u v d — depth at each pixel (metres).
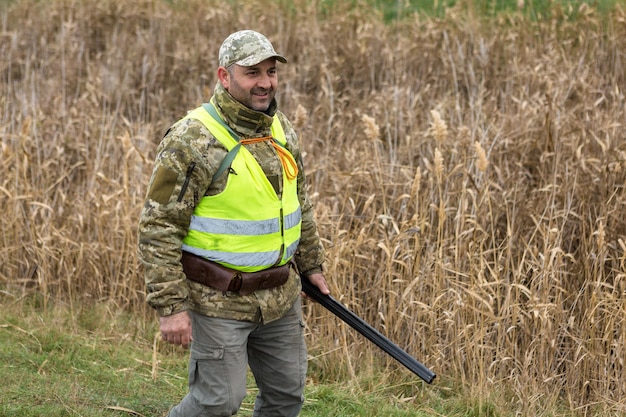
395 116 10.11
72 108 10.60
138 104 12.70
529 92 11.45
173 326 3.96
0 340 6.66
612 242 7.41
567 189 8.02
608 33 12.85
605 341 6.58
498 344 6.64
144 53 13.88
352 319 4.57
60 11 15.41
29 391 5.69
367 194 8.22
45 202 8.45
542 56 12.27
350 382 6.46
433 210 7.85
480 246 6.93
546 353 6.50
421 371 4.36
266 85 4.02
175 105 12.73
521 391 6.34
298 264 4.65
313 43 13.77
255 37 4.00
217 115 4.04
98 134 10.38
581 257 7.40
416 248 6.96
